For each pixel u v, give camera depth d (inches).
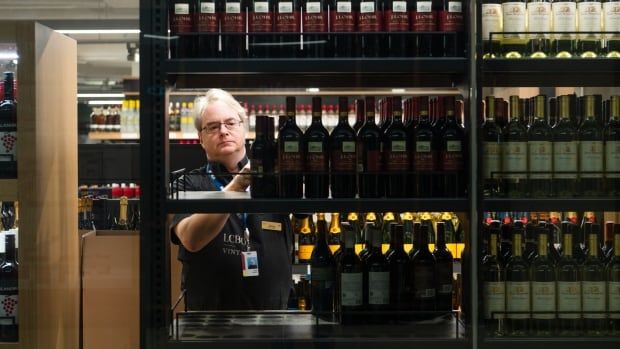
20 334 84.7
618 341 73.8
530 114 77.7
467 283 75.5
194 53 73.7
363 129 75.9
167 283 72.7
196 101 89.4
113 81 169.9
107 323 112.7
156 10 71.6
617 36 76.8
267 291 88.3
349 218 89.9
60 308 94.5
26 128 83.8
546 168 76.3
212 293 86.9
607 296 77.3
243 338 73.4
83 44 155.5
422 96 75.9
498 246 77.5
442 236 80.7
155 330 71.7
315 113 75.6
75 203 100.9
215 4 73.3
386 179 75.4
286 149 74.4
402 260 79.1
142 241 71.8
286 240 91.3
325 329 76.6
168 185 73.9
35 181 84.1
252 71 72.3
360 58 72.9
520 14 75.6
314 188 74.6
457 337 73.8
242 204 72.5
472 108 73.0
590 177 76.8
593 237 78.0
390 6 74.4
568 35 76.8
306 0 74.1
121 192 130.1
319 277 80.7
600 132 77.0
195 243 84.0
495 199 73.5
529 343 73.4
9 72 85.2
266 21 73.5
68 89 97.4
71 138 99.0
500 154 76.3
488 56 75.7
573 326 76.9
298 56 74.2
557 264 77.9
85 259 112.2
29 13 113.3
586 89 89.0
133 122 169.3
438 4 74.6
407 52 74.9
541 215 89.2
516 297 76.2
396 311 77.4
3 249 87.4
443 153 74.9
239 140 86.2
